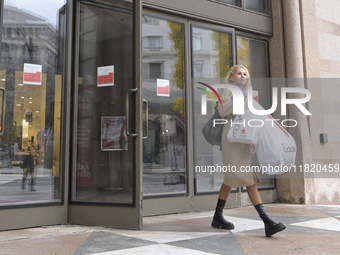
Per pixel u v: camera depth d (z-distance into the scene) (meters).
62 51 4.38
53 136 4.18
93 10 4.39
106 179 3.98
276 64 6.32
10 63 4.00
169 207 4.89
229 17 5.87
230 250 2.88
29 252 2.82
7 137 3.89
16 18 4.09
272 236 3.42
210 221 4.29
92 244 3.07
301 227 3.91
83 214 4.04
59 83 4.32
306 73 6.22
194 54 5.51
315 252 2.84
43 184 4.05
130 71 3.94
